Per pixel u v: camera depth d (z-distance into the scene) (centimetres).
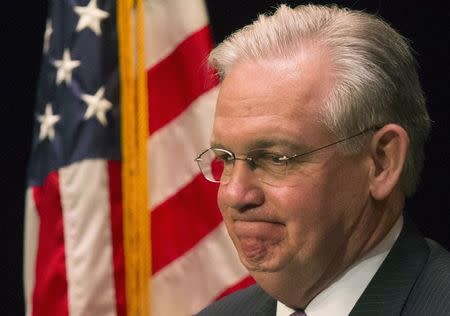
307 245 384
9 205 972
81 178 691
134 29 711
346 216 390
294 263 388
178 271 701
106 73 704
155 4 717
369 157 390
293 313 411
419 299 388
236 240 396
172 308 699
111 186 695
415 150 406
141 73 702
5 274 969
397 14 788
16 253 971
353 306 395
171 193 705
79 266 688
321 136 380
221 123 388
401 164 392
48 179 703
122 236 695
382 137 391
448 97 778
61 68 711
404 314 386
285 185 380
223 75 404
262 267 390
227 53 398
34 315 699
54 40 725
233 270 703
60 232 695
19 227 971
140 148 698
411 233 411
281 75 381
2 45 959
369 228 396
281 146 378
